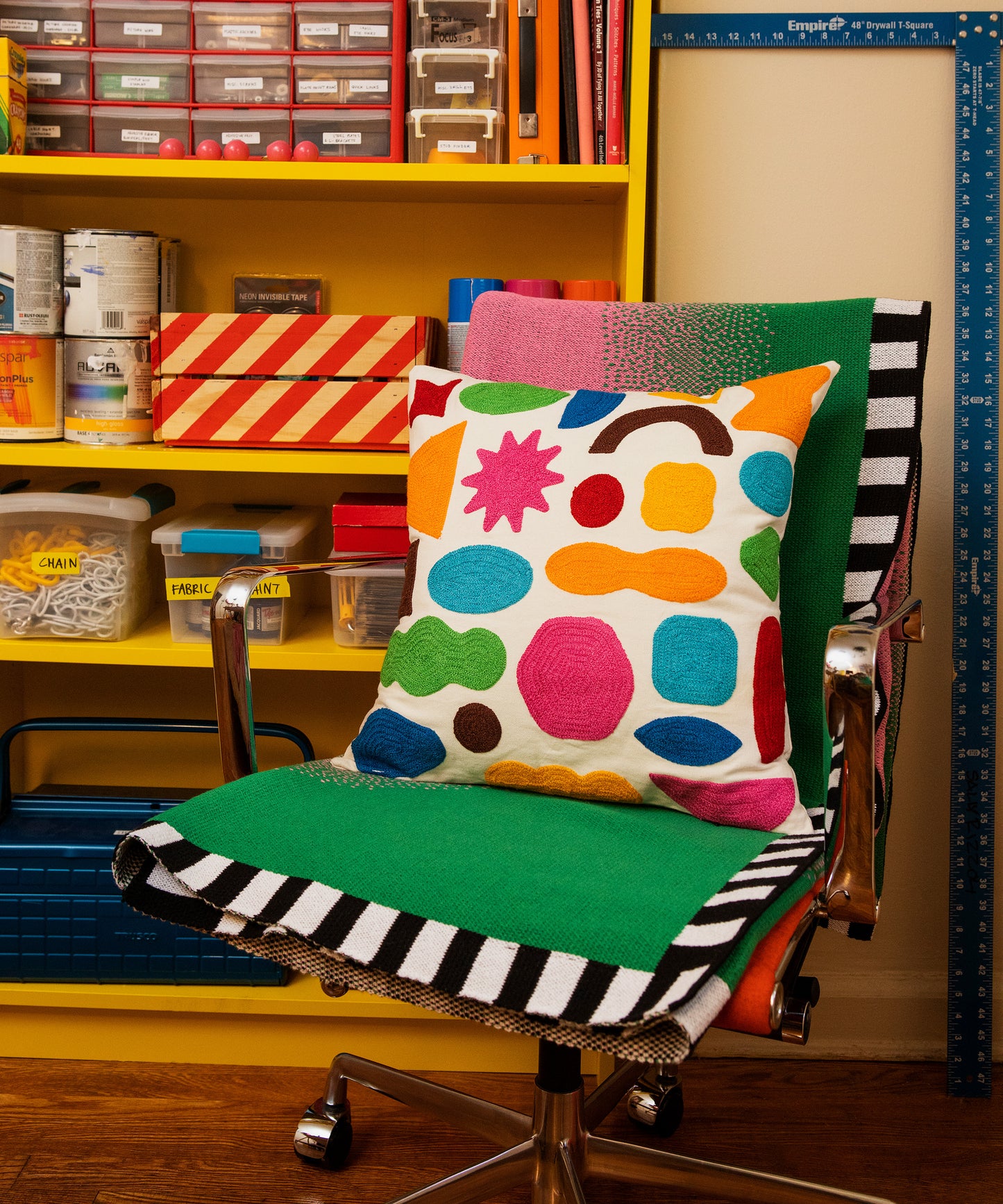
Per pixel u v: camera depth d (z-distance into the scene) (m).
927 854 1.64
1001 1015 1.63
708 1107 1.47
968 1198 1.29
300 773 1.01
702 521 1.01
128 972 1.51
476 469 1.10
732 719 0.96
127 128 1.52
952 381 1.58
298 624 1.68
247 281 1.70
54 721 1.61
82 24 1.50
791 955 0.77
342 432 1.50
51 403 1.54
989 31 1.54
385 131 1.50
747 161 1.58
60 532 1.52
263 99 1.51
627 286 1.45
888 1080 1.57
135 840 0.89
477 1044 1.53
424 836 0.87
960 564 1.57
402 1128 1.41
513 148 1.47
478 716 1.00
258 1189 1.28
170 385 1.50
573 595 1.01
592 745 0.98
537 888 0.79
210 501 1.82
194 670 1.82
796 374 1.08
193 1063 1.54
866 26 1.55
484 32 1.47
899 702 1.14
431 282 1.73
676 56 1.57
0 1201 1.24
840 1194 1.08
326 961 0.82
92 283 1.50
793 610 1.14
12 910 1.50
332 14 1.48
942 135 1.57
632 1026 0.69
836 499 1.14
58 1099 1.44
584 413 1.10
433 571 1.08
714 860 0.85
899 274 1.59
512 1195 1.28
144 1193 1.26
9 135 1.45
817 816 1.05
